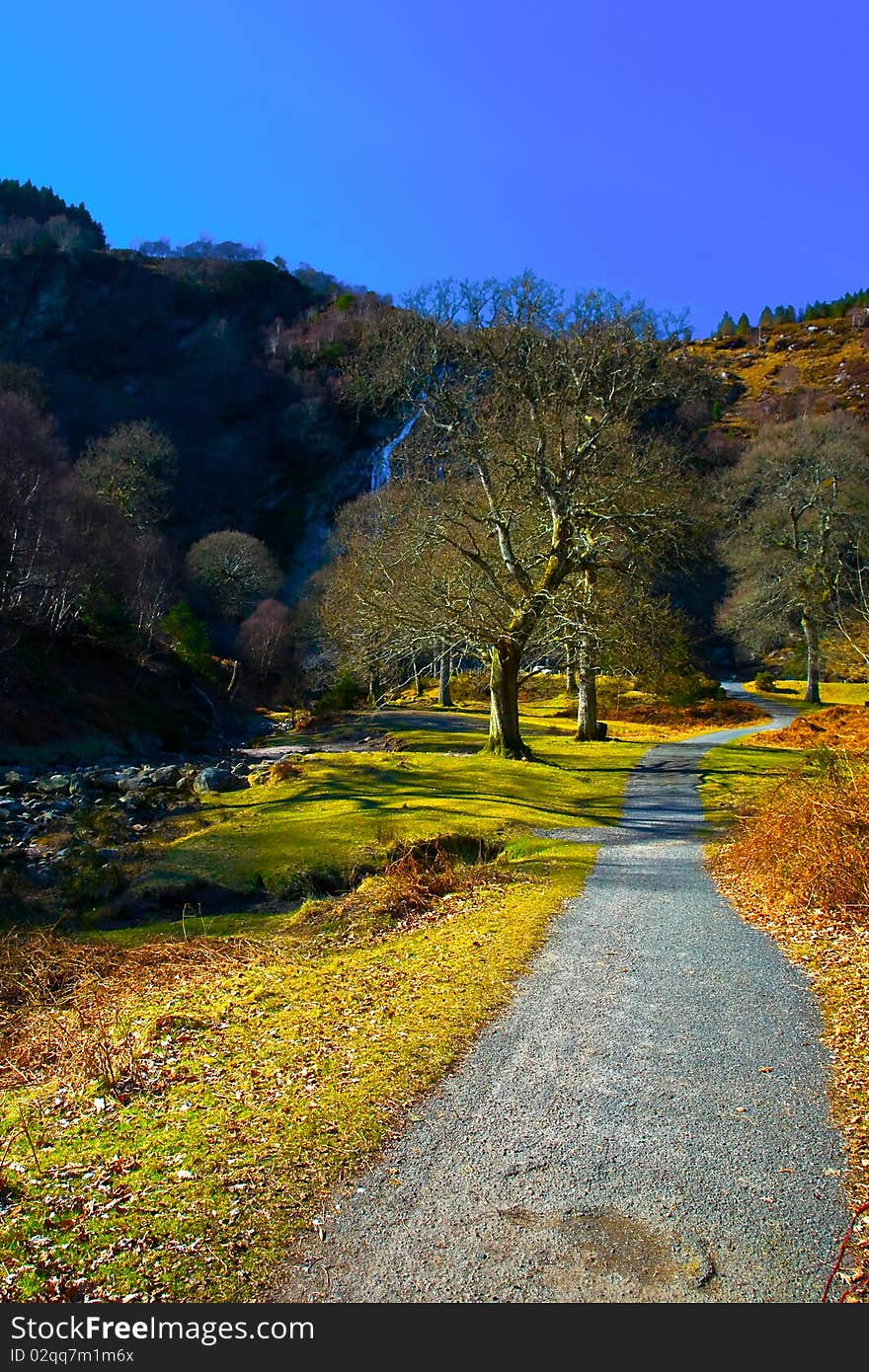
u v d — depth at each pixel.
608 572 32.72
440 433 31.27
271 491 109.81
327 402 115.62
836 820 12.03
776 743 36.09
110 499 67.25
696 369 31.80
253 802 22.81
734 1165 5.47
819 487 58.25
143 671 51.81
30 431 53.81
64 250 120.00
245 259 148.75
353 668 32.84
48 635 46.06
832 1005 8.09
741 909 11.82
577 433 29.95
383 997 9.03
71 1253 4.77
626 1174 5.40
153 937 12.97
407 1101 6.48
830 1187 5.20
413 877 14.41
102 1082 7.12
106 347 113.94
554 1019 8.03
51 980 10.93
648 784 26.16
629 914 11.72
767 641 66.62
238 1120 6.28
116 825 21.06
